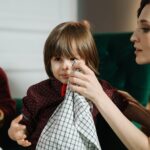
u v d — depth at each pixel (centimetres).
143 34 77
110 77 156
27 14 172
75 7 184
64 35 91
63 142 79
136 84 147
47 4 176
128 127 73
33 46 175
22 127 88
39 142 83
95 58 97
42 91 100
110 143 99
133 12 194
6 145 132
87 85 74
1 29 167
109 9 198
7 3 166
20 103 141
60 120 80
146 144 72
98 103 73
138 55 80
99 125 97
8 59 170
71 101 82
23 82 175
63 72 89
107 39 161
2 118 127
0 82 142
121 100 98
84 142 81
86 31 95
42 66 179
